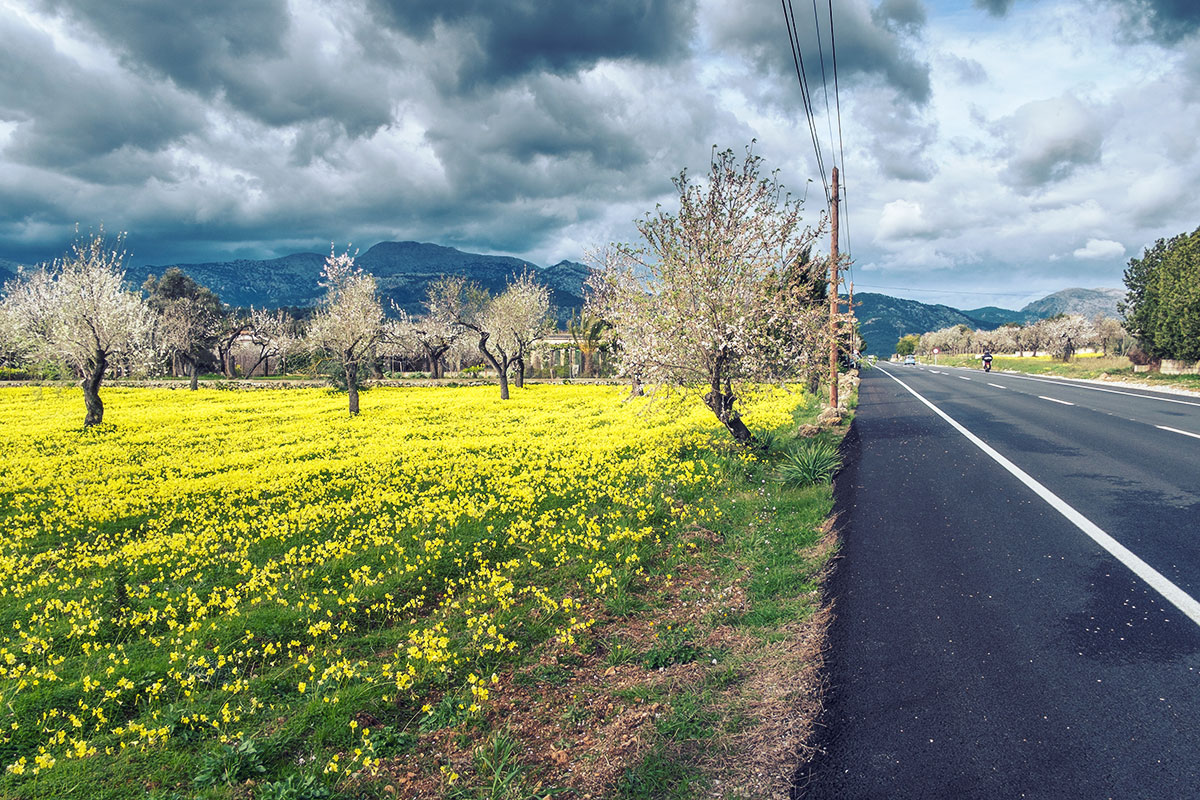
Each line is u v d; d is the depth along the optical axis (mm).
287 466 15344
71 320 23234
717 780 3635
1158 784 3146
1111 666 4277
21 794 3941
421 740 4406
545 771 3971
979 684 4215
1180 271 28938
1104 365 42781
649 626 6078
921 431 16156
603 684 5047
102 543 9586
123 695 5164
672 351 13078
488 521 9891
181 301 58781
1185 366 30969
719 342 12578
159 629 6586
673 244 12805
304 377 54188
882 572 6406
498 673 5309
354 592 7227
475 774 3988
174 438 20844
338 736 4457
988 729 3727
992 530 7402
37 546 9594
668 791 3605
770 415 21812
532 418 24641
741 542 8211
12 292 38375
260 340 66500
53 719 4844
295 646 6078
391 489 12695
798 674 4676
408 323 54156
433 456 16328
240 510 11352
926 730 3785
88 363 24016
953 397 26266
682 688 4785
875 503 9086
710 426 19500
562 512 10258
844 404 22828
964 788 3258
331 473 14617
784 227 12805
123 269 26578
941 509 8492
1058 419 16844
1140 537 6742
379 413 27828
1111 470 10094
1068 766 3342
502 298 40688
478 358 71250
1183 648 4418
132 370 29297
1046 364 55125
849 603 5754
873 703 4141
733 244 12688
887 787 3334
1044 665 4371
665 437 17719
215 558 8672
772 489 10859
